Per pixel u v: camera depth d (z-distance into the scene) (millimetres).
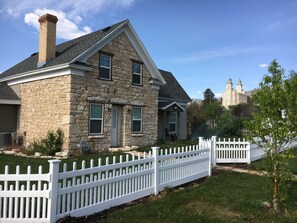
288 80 5434
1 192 4336
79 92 12961
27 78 15273
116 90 14812
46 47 14320
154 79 17172
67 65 12328
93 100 13555
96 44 13492
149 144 16859
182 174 7465
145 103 16719
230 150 11062
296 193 6516
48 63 14109
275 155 5449
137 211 5141
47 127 13711
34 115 14711
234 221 4730
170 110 20203
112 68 14594
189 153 7797
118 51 14984
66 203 4742
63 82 12953
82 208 4844
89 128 13406
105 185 5328
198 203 5754
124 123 15312
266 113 5457
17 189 4383
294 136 5266
